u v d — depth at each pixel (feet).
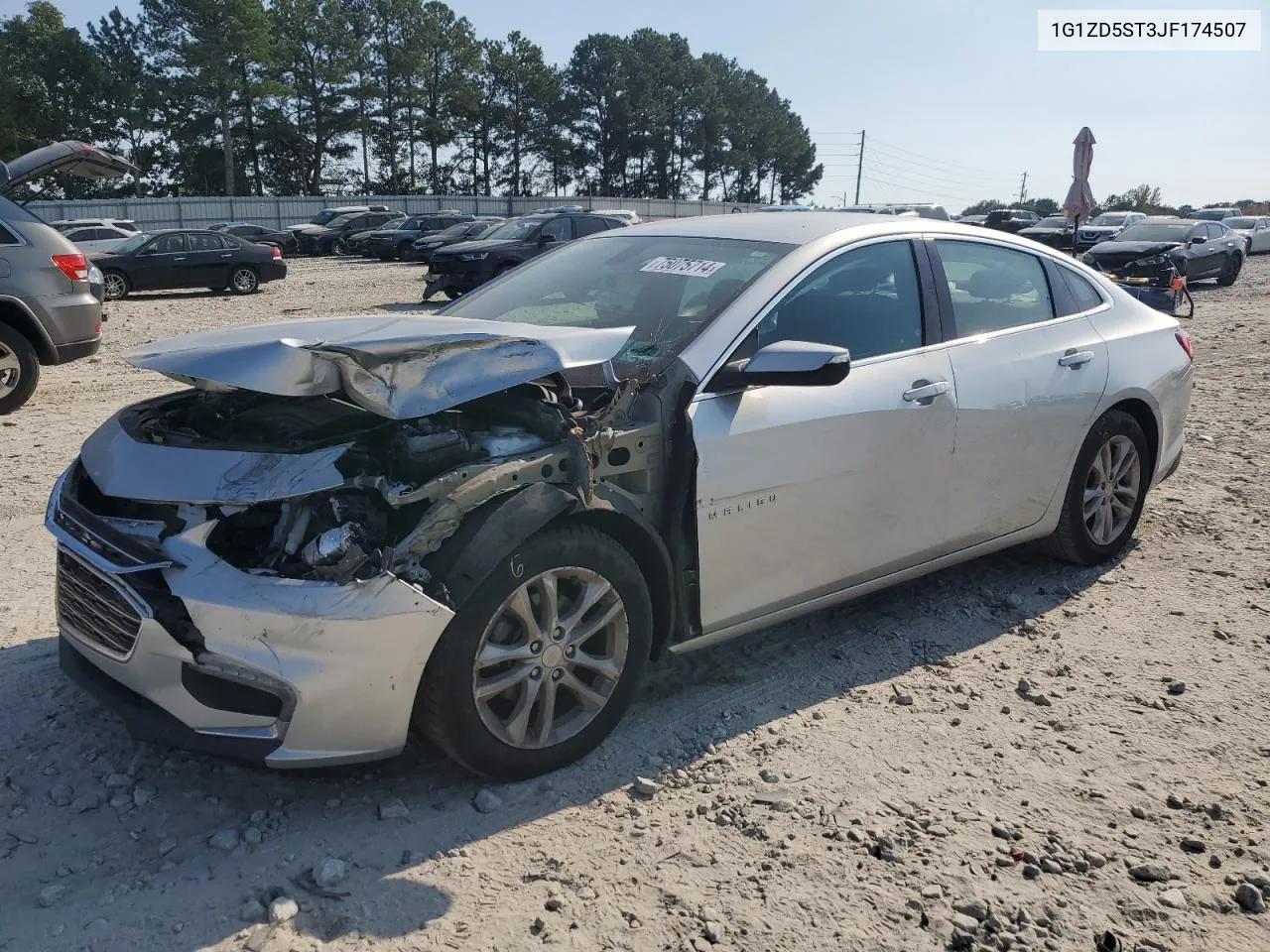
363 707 8.74
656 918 8.14
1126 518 16.11
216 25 224.53
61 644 10.43
